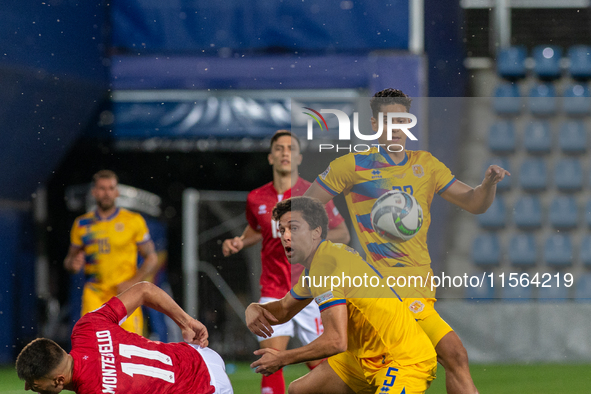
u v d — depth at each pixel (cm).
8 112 2566
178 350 1042
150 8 2994
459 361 1032
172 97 2980
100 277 1736
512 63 3288
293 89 2925
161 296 1080
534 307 2347
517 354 2319
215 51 2986
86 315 1009
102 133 2950
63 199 3456
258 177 3719
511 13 3650
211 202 2941
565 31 3591
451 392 1030
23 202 2914
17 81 2541
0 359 2622
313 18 2936
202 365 1045
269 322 1069
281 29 2964
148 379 983
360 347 973
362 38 2883
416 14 2848
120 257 1745
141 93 2983
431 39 3000
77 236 1758
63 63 2702
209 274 2886
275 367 926
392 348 946
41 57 2609
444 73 3006
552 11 3625
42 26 2631
